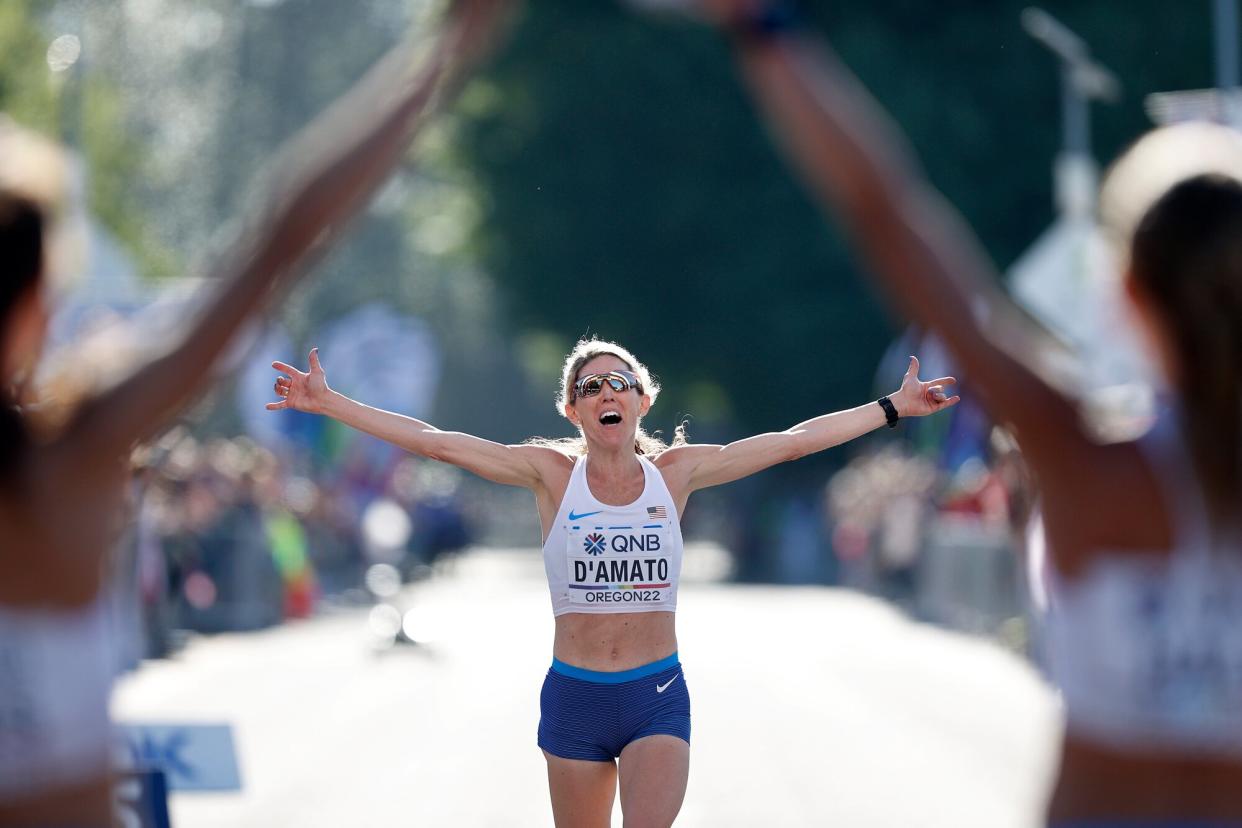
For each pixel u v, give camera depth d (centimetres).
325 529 10775
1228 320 934
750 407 13912
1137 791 958
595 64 12850
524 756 4250
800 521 14225
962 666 6347
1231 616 941
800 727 4684
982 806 3472
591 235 13338
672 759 2184
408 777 3916
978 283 930
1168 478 946
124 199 13888
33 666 979
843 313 12875
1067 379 965
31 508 976
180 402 980
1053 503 966
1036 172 11719
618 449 2230
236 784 2298
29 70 9219
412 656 6856
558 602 2238
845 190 895
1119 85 11338
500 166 13400
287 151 983
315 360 2039
